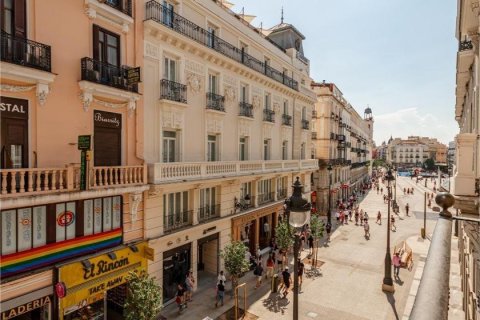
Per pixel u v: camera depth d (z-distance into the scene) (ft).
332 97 126.41
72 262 33.06
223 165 53.57
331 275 58.44
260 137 69.21
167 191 45.65
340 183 146.10
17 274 29.37
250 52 65.00
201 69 51.88
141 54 41.50
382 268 62.23
